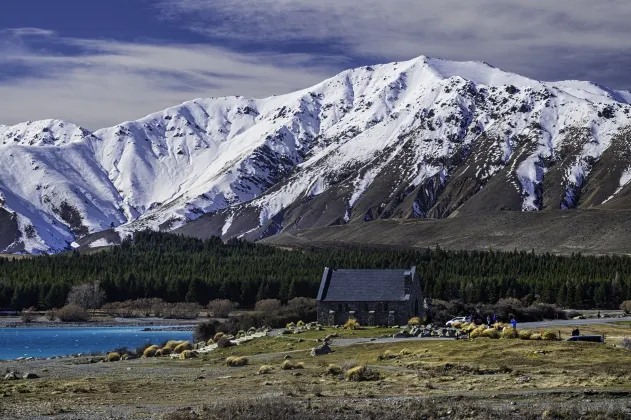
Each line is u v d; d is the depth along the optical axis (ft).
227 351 401.29
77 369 341.62
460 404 203.51
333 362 320.70
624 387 231.30
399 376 268.82
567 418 186.70
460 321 518.37
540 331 392.47
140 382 279.90
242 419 191.62
